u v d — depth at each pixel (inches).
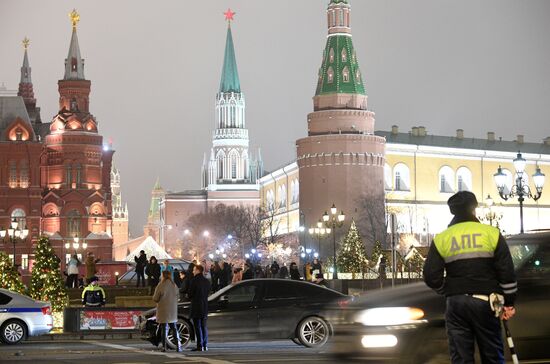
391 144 7495.1
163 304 1258.0
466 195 596.7
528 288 802.8
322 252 6560.0
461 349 572.1
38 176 6314.0
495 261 569.9
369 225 6722.4
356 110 6914.4
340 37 7062.0
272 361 1049.5
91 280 2127.2
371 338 785.6
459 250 573.3
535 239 831.1
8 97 6437.0
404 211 7465.6
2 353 1274.6
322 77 7066.9
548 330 798.5
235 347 1349.7
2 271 2333.9
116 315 1768.0
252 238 7800.2
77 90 6619.1
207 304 1280.8
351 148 6771.7
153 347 1386.6
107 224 6628.9
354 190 6756.9
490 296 565.0
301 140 6929.1
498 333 571.2
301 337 1321.4
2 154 6264.8
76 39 6732.3
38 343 1572.3
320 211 6761.8
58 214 6422.2
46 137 6589.6
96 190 6525.6
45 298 2293.3
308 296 1336.1
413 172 7588.6
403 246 6658.5
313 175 6840.6
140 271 3115.2
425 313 780.0
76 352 1283.2
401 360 778.8
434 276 578.6
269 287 1342.3
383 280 3117.6
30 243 6235.2
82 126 6560.0
